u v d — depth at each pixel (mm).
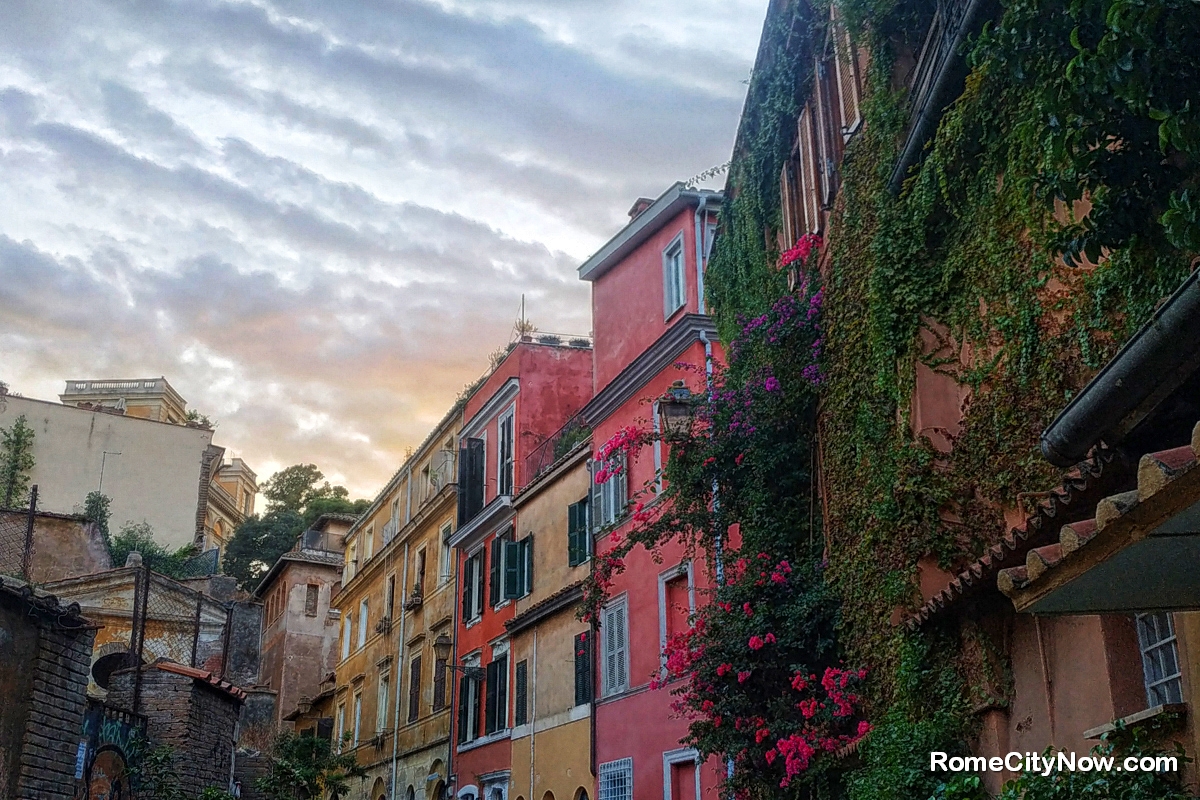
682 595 21219
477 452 34188
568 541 26594
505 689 29469
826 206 14641
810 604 13477
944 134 11336
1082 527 5887
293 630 51938
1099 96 6762
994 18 9977
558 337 33938
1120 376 6359
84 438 60219
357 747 41625
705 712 14508
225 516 79625
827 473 14039
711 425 16828
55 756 12586
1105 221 7215
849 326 13273
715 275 20359
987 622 9875
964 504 10961
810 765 12945
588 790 23781
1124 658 8055
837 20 14375
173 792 15734
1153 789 7172
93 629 13242
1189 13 6043
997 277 10516
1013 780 8906
